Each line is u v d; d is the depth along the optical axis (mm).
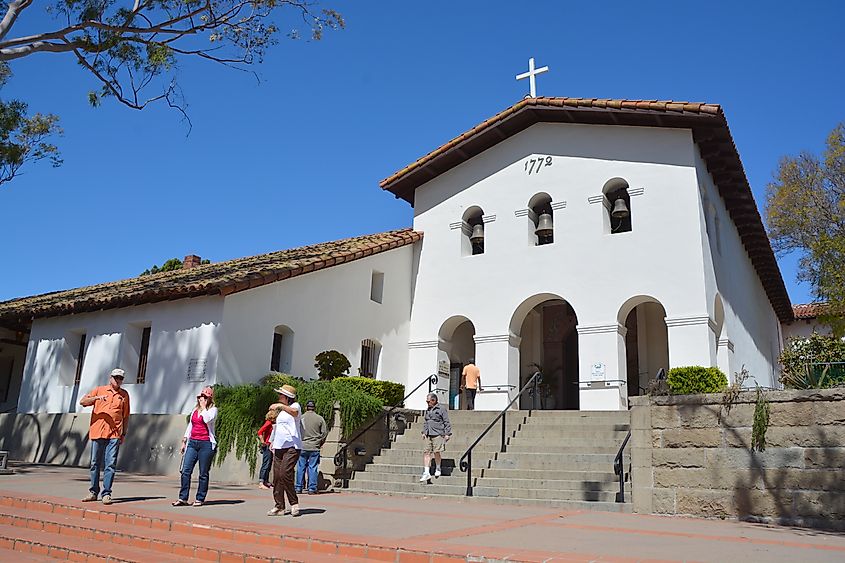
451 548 6746
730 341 18750
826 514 9320
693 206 17594
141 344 17641
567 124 20094
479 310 20328
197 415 10297
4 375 24922
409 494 13000
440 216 21922
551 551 6645
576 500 11664
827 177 28016
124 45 12922
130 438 16266
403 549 6719
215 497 11367
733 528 9102
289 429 9422
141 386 16562
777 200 28734
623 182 19094
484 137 20969
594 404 17703
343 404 14398
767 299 27969
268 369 16328
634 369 20906
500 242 20469
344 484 14016
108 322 18062
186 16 12812
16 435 19219
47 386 19203
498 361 19625
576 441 14359
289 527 8109
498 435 15430
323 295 18266
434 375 20641
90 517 9180
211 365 15305
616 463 11125
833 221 27266
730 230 21281
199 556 7336
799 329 32156
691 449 10500
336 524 8516
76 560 7512
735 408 10289
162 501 10391
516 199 20484
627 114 18500
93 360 18078
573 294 18781
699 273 17125
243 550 7273
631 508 10836
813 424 9672
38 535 8578
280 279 16484
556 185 19828
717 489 10172
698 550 6965
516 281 19859
